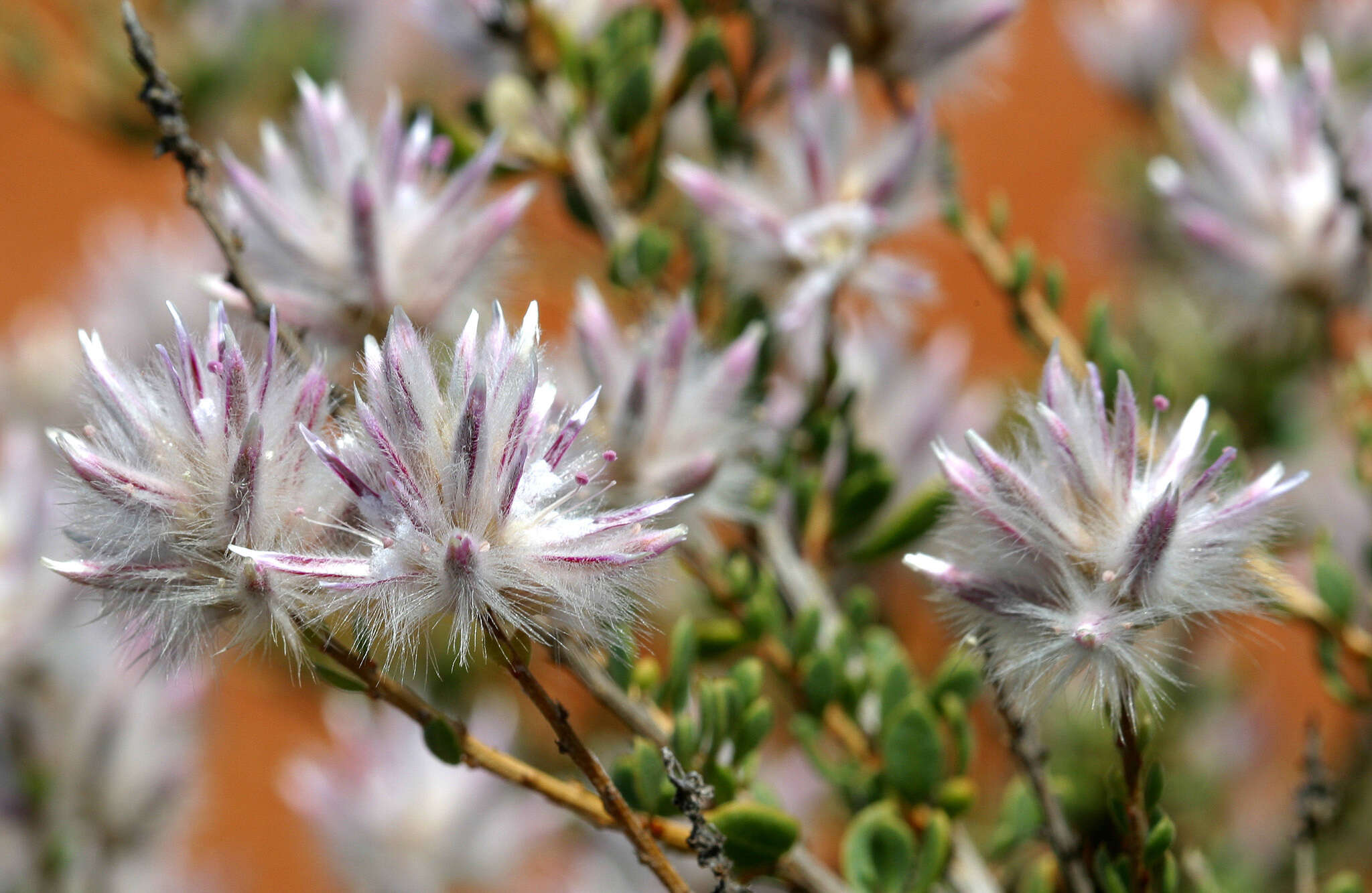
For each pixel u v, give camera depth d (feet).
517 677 1.20
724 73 1.48
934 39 1.41
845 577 1.53
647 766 1.25
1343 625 1.37
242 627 1.20
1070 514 1.20
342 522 1.20
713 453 1.32
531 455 1.19
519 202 1.31
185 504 1.19
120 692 1.51
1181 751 1.73
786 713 1.55
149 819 1.53
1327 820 1.34
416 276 1.31
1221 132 1.44
